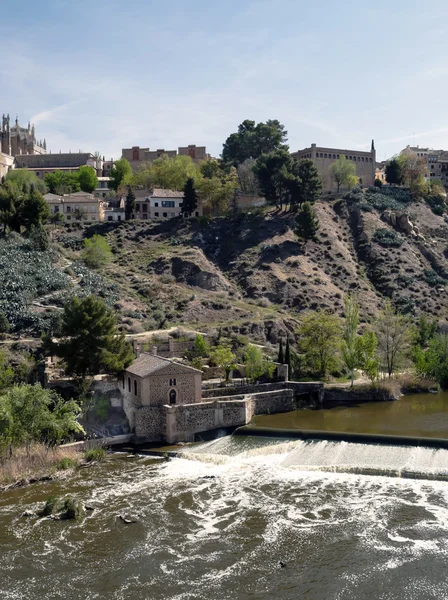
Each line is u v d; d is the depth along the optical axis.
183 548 50.31
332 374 108.69
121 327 112.19
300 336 121.69
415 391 105.00
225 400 86.00
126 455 74.75
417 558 47.84
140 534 52.75
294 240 160.88
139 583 45.38
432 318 135.50
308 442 75.81
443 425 81.75
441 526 52.62
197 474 67.19
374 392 99.38
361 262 159.25
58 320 105.44
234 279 147.38
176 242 160.62
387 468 65.12
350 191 190.50
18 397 69.50
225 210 184.25
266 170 178.50
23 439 68.88
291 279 144.38
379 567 46.75
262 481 64.44
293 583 45.00
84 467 70.12
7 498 60.88
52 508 57.12
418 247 167.12
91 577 46.25
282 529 53.06
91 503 59.34
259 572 46.53
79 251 151.50
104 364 86.19
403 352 111.12
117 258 152.00
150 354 93.06
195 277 144.00
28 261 130.50
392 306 139.75
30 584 45.41
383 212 178.88
